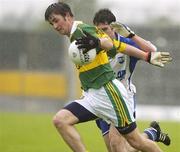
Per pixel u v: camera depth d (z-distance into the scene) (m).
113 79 19.34
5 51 71.56
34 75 70.75
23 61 71.00
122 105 19.25
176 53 67.19
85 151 19.02
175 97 66.50
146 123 49.19
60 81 70.06
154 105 66.50
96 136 39.53
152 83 66.75
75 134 19.02
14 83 71.00
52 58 70.88
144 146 19.84
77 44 18.16
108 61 19.34
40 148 33.00
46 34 71.12
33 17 71.94
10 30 71.62
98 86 19.17
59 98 70.06
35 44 71.25
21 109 70.38
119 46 19.33
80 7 66.94
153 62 19.30
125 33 21.23
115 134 21.53
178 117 63.72
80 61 18.53
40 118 54.38
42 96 70.31
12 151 31.56
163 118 63.59
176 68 66.69
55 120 19.06
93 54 18.44
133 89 22.17
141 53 19.38
